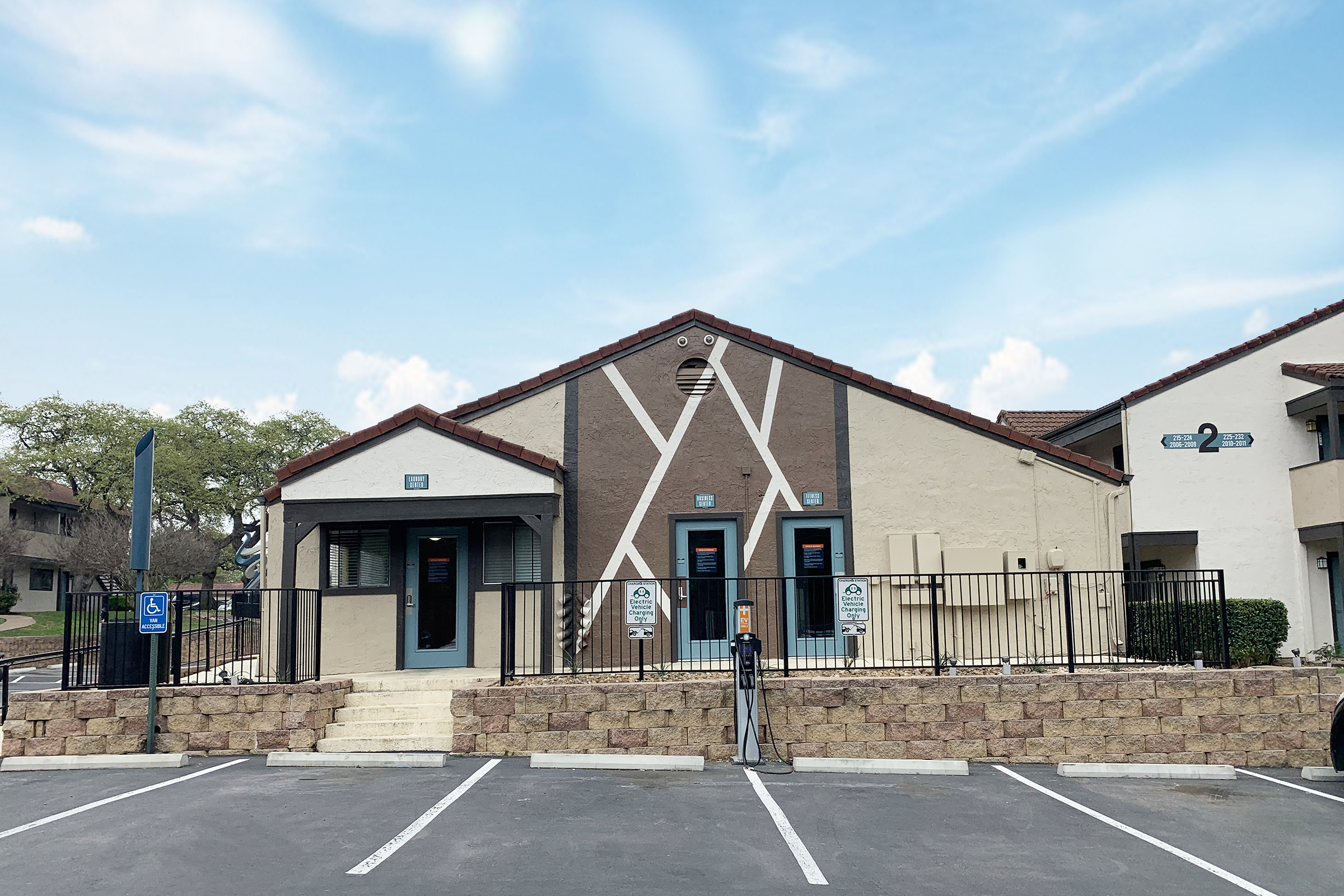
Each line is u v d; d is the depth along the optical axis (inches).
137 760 385.1
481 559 529.3
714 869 247.0
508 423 543.5
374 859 248.7
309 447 1800.0
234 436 1720.0
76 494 1684.3
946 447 538.9
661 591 526.6
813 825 294.8
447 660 519.5
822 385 543.5
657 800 323.3
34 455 1497.3
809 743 407.2
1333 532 593.9
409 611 522.6
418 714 434.9
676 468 537.6
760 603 525.3
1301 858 272.7
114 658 419.2
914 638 518.9
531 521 487.2
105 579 1439.5
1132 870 257.8
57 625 1316.4
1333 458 596.4
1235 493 628.1
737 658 397.1
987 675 416.8
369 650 514.6
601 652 520.7
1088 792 356.2
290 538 480.1
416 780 351.3
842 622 440.8
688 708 405.1
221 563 1875.0
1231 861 268.5
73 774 371.6
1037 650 518.9
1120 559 531.8
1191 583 463.2
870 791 347.3
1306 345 642.8
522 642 515.2
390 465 490.3
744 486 535.8
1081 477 538.9
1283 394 639.1
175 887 225.9
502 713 401.4
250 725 407.5
